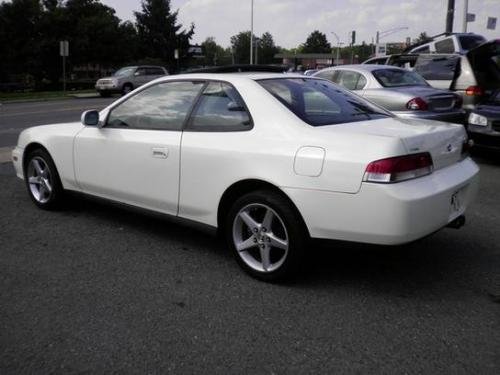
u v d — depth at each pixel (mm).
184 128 4305
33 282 3906
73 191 5379
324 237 3555
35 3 46312
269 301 3596
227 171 3926
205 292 3738
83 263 4277
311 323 3293
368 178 3311
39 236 4930
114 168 4797
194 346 3033
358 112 4254
